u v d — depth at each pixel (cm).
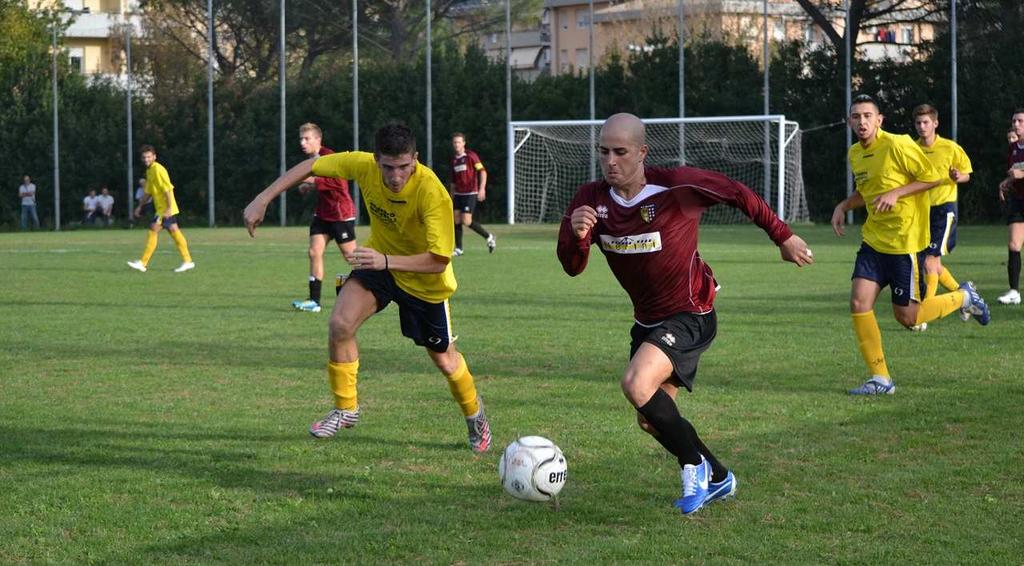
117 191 5066
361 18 5644
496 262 2584
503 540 600
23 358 1230
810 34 5447
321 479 729
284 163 4900
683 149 4672
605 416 916
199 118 5075
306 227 4656
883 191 1035
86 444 827
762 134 4638
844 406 941
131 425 892
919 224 1048
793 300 1738
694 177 642
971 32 4409
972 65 4362
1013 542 587
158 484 718
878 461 759
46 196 5000
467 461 777
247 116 5012
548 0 8050
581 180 4825
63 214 5050
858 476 721
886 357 1188
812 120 4609
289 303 1777
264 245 3294
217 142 5025
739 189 642
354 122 4822
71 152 5006
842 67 4597
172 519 643
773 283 2008
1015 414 899
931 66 4444
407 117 5003
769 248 2970
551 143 4834
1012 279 1634
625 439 830
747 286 1955
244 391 1038
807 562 561
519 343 1320
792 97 4672
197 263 2602
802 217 4516
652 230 647
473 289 1958
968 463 748
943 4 4491
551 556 574
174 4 5884
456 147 2794
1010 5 4378
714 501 667
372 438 846
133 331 1444
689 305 668
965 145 4344
